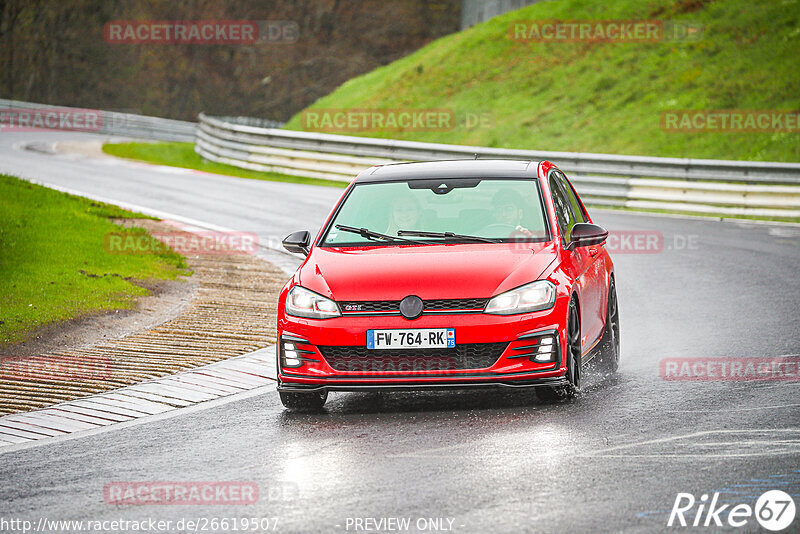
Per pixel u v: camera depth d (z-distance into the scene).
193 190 83.81
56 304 39.09
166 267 49.44
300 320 25.05
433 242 26.98
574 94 126.31
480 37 153.00
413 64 157.88
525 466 20.17
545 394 25.50
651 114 112.88
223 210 72.25
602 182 82.06
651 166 81.12
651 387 27.36
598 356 29.67
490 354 24.39
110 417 25.97
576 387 25.86
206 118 120.19
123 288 43.16
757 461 20.08
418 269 25.25
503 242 26.78
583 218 32.56
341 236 27.81
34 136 145.12
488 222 27.53
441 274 24.97
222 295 43.94
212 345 34.53
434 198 28.52
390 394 27.72
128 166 103.19
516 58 142.62
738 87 110.88
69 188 81.00
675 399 25.78
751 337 34.03
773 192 74.00
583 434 22.52
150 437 23.92
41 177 87.88
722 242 60.22
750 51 119.06
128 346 34.31
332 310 24.83
